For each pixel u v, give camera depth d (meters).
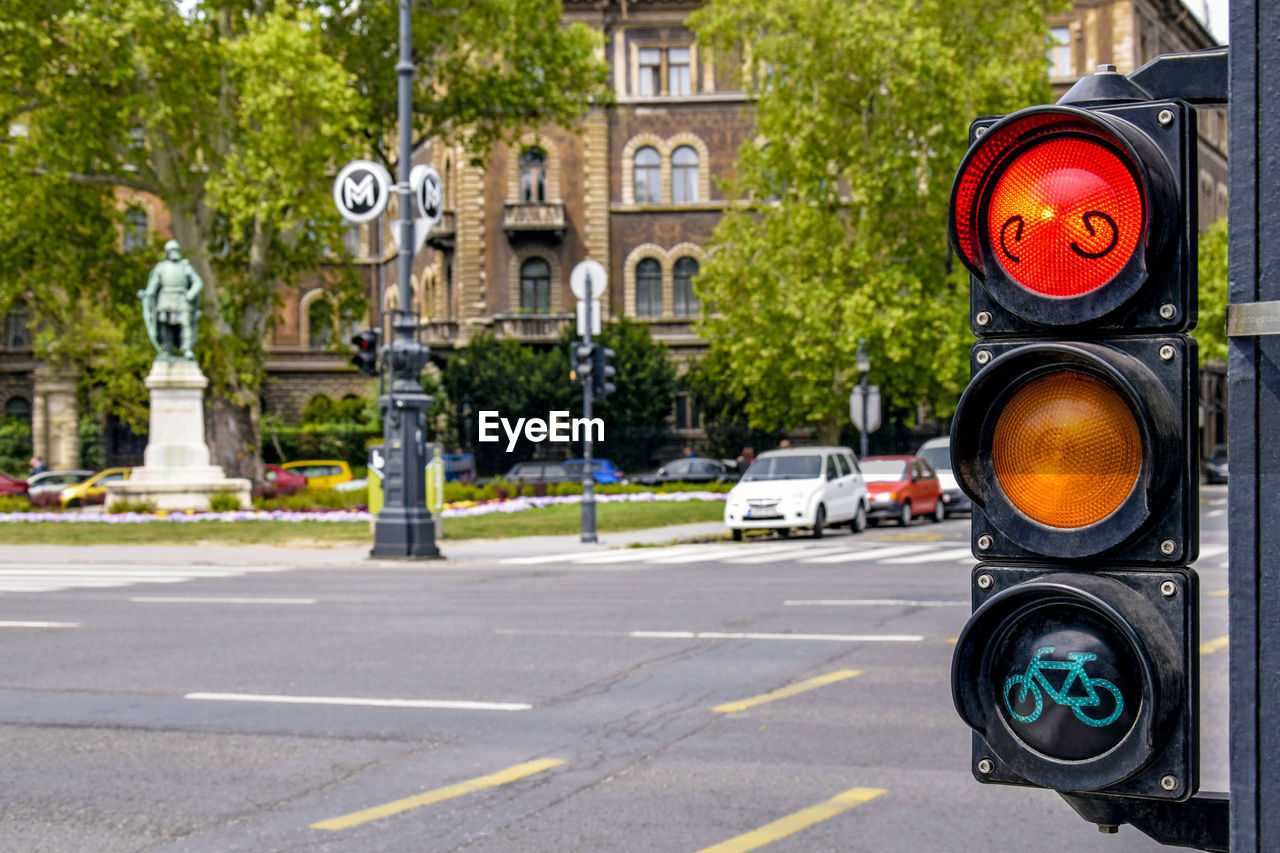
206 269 39.41
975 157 1.93
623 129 54.22
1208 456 50.44
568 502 38.94
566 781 6.70
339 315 43.16
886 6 37.50
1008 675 1.87
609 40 54.09
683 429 53.44
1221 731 7.20
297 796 6.46
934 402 42.16
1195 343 1.86
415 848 5.58
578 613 13.50
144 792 6.56
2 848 5.66
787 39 37.69
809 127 37.53
